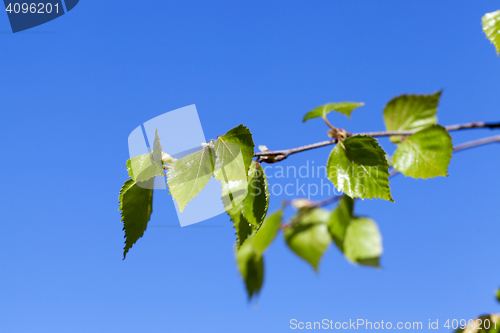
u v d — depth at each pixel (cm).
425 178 41
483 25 41
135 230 38
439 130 41
